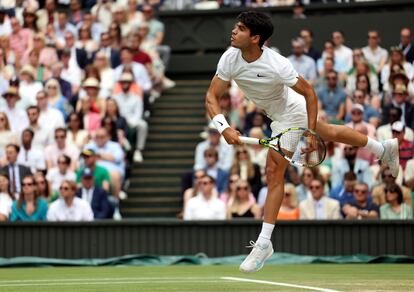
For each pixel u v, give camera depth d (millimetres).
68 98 19078
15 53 20453
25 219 14898
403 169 15578
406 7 20328
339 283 9344
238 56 8859
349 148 15508
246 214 14977
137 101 18609
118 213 16391
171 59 22750
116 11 21047
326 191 15641
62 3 22562
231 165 16156
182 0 23500
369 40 18703
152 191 17984
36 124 17391
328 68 18016
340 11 20641
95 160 16078
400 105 16969
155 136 19547
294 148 9055
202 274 11258
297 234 14039
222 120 8852
